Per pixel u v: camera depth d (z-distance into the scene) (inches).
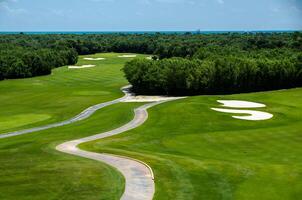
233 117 2331.4
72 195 948.6
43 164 1225.4
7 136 2054.6
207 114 2379.4
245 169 1161.4
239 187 1001.5
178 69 3951.8
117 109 2812.5
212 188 993.5
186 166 1184.2
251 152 1596.9
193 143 1747.0
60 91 3983.8
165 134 1943.9
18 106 3198.8
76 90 4055.1
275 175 1101.7
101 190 978.7
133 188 992.2
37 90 4165.8
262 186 1010.7
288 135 1897.1
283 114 2460.6
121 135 1925.4
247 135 1894.7
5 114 2802.7
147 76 4030.5
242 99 3002.0
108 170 1137.4
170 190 978.1
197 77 3959.2
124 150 1526.8
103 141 1777.8
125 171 1133.7
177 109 2503.7
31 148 1601.9
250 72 4141.2
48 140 1825.8
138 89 4200.3
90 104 3228.3
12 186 1012.5
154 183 1027.3
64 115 2770.7
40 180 1056.2
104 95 3735.2
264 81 4254.4
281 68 4242.1
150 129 2057.1
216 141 1784.0
